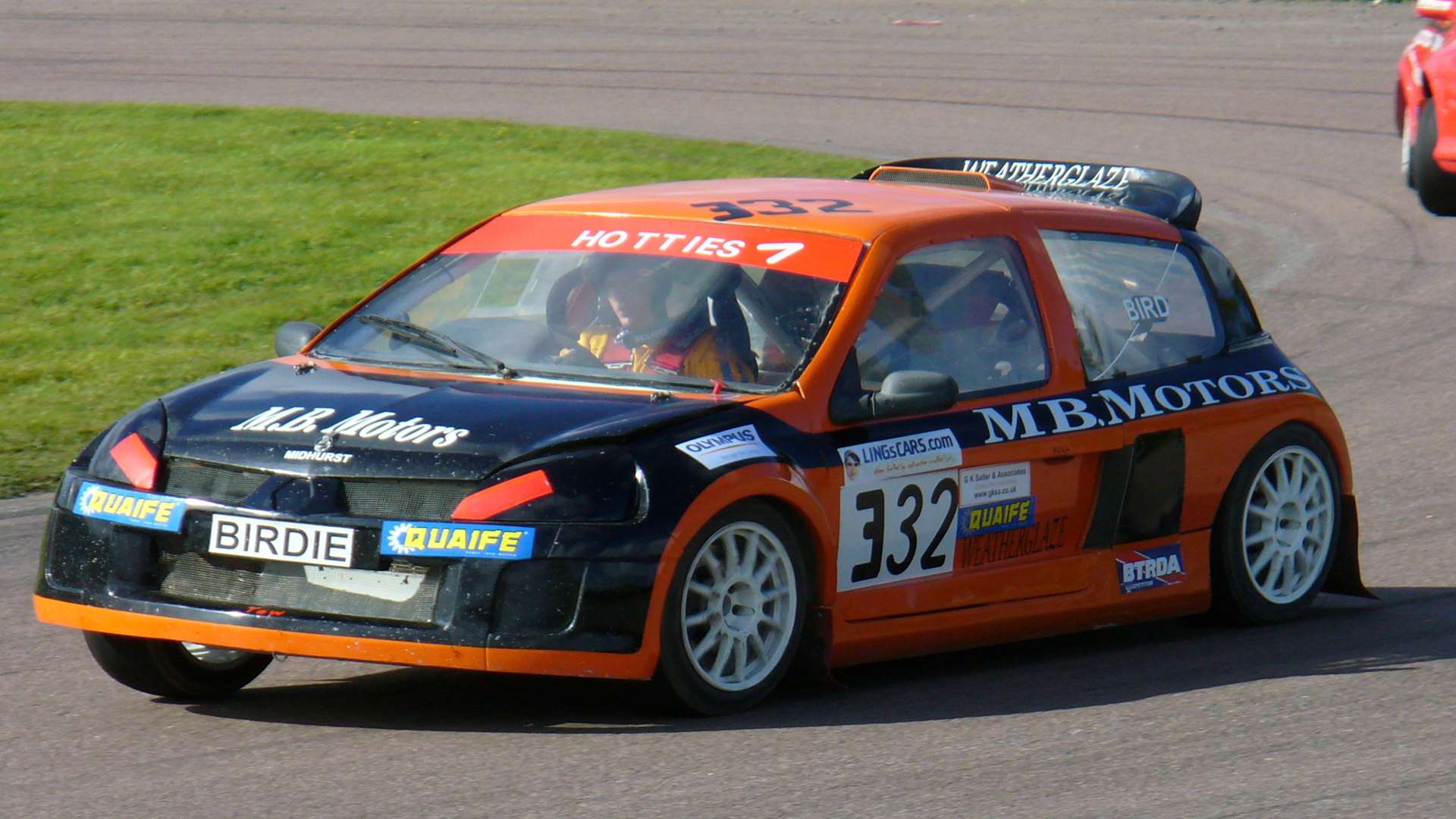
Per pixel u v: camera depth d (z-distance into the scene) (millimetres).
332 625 16062
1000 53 90250
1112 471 20203
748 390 17953
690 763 15734
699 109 70500
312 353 19516
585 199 21000
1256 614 21766
